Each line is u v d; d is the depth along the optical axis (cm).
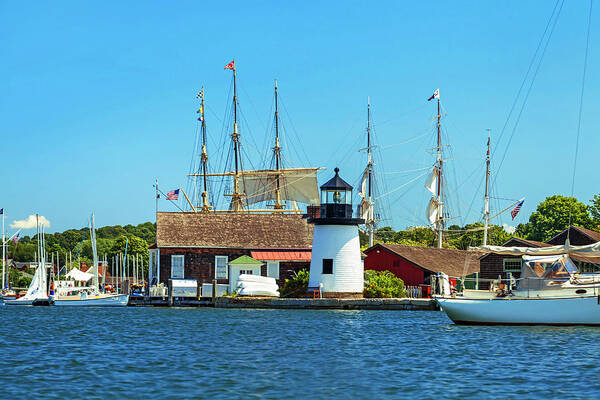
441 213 12569
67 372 3288
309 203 14775
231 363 3553
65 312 7550
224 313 7012
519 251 5375
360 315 6681
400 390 2909
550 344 4194
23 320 6281
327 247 7844
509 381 3075
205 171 14412
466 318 5362
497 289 5647
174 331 5106
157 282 8869
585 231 8575
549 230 13225
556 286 5159
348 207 7875
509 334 4738
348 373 3275
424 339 4516
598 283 5134
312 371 3328
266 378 3152
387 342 4378
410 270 8988
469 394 2833
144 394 2828
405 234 15775
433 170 12588
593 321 5034
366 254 9362
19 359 3684
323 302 7575
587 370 3312
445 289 6231
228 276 8944
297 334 4869
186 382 3056
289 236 9206
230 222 9288
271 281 8069
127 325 5641
